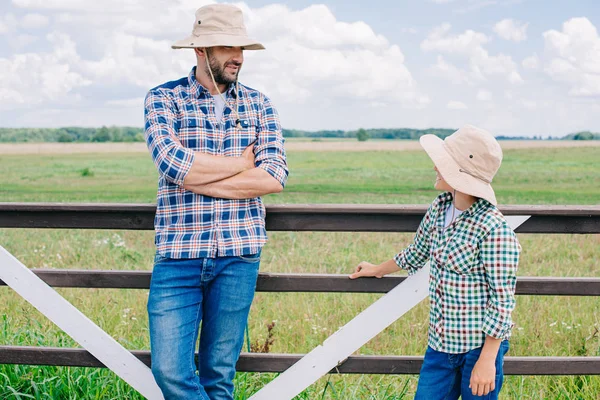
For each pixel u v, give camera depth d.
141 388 3.05
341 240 8.78
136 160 56.94
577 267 7.02
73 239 8.69
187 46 2.72
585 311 4.96
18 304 4.99
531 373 3.09
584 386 3.48
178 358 2.64
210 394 2.84
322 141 97.44
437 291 2.58
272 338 4.32
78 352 3.11
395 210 2.93
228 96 2.83
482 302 2.51
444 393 2.60
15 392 3.16
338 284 3.02
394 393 3.40
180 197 2.71
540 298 5.30
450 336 2.54
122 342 4.18
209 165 2.65
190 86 2.80
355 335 3.02
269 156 2.79
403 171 44.69
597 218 2.98
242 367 3.13
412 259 2.80
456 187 2.47
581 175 40.81
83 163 53.00
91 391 3.32
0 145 79.50
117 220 3.02
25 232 9.62
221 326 2.77
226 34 2.70
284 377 3.08
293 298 5.34
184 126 2.75
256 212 2.79
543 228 2.99
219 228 2.68
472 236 2.48
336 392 3.35
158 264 2.72
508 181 36.69
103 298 5.20
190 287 2.70
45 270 3.04
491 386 2.43
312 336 4.44
